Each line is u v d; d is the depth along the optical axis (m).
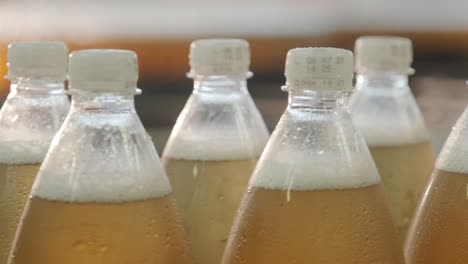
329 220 0.50
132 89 0.51
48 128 0.60
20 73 0.60
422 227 0.55
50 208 0.50
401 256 0.52
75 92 0.51
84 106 0.51
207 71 0.64
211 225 0.62
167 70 1.34
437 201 0.55
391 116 0.71
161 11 1.36
